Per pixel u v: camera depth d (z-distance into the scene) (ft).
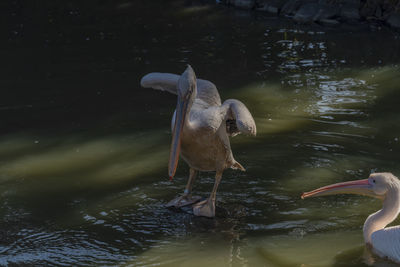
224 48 48.47
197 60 45.44
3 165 29.01
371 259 20.16
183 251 21.03
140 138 31.94
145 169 28.22
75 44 50.96
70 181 27.14
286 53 46.80
